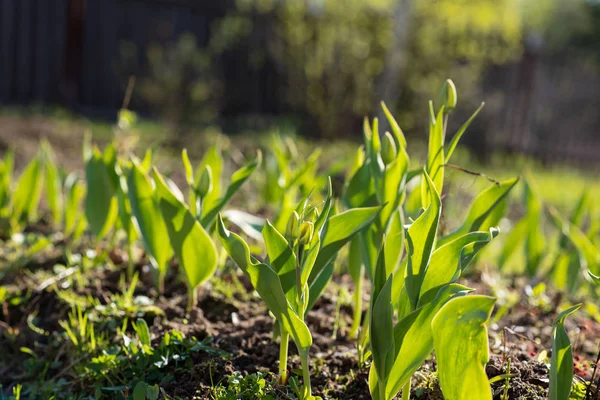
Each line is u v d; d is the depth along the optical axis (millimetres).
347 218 1745
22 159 5973
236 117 11305
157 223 2332
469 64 12062
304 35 10758
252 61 11320
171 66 9828
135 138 3312
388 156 2033
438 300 1442
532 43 13977
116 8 10398
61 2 9977
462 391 1356
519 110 13898
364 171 2102
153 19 10742
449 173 2436
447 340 1339
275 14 11281
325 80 10656
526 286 2908
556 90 14656
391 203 1949
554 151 14805
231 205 4324
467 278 3141
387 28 10617
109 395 2023
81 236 3322
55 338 2385
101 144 7168
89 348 2211
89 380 2092
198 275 2252
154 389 1827
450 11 10219
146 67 10719
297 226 1612
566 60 14750
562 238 3072
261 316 2408
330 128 10656
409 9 9352
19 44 9766
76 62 10117
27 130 7043
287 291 1679
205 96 9898
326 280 1978
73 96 10133
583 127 15367
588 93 15312
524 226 3133
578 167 14703
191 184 2324
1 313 2564
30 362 2270
